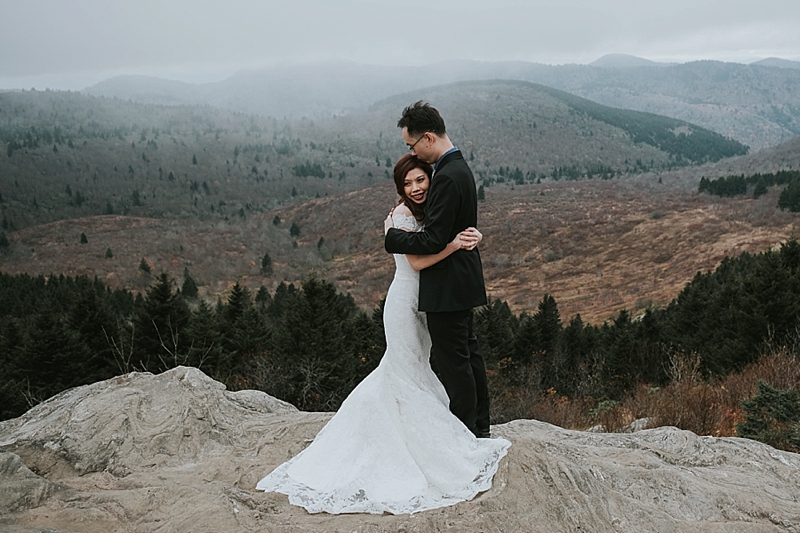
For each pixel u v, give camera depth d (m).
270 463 3.12
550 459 2.88
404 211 2.94
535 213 114.81
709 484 3.14
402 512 2.53
